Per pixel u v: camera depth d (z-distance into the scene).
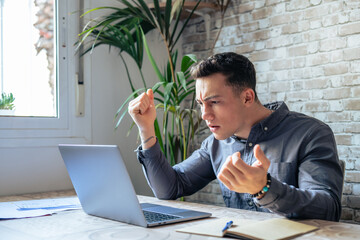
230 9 2.93
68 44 2.62
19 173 2.37
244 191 1.05
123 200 1.13
